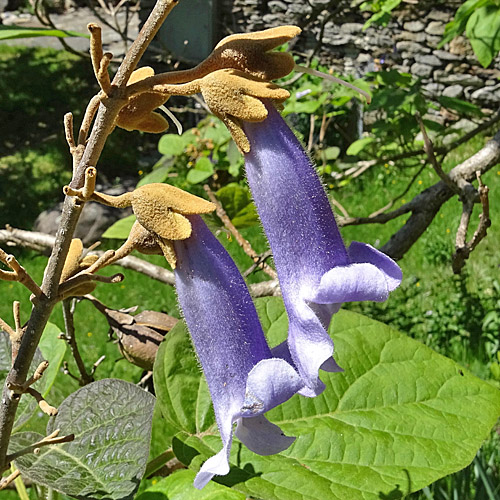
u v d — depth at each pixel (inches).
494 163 17.6
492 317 36.2
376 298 6.9
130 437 8.7
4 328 7.7
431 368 11.0
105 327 40.4
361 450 10.0
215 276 7.2
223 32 69.0
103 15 98.0
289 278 7.2
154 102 7.8
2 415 7.6
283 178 7.2
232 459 9.8
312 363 6.7
